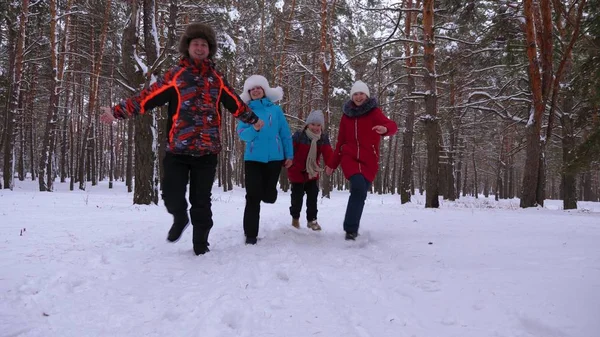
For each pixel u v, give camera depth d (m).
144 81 10.16
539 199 15.30
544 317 1.93
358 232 4.88
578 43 11.70
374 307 2.25
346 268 3.14
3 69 23.59
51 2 18.72
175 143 3.44
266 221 6.01
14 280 2.72
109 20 20.09
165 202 3.54
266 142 4.23
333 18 18.33
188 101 3.44
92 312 2.20
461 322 1.99
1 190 18.48
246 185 4.18
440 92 20.17
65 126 30.12
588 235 4.55
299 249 3.84
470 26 14.82
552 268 2.88
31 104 27.50
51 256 3.47
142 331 1.95
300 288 2.61
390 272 2.99
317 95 24.41
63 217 6.56
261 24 23.75
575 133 16.48
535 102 12.23
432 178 11.28
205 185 3.62
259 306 2.24
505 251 3.61
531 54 11.99
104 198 13.70
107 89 28.48
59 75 20.62
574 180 16.11
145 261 3.38
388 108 26.09
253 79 4.32
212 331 1.91
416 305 2.26
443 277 2.78
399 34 17.50
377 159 4.55
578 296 2.20
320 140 5.38
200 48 3.44
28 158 42.19
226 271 3.04
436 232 4.93
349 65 19.95
